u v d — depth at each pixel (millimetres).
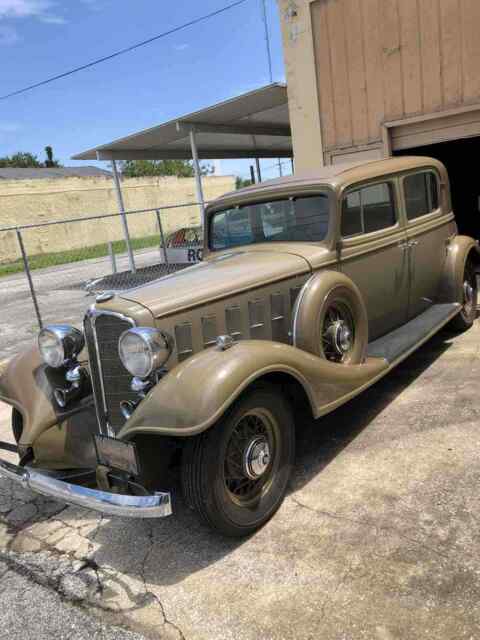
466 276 5602
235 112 11469
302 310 3471
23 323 10305
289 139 16562
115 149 14336
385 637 2172
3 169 40281
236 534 2877
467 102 6820
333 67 7809
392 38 7207
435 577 2439
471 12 6562
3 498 3805
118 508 2574
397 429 3832
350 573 2543
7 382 3613
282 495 3119
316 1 7699
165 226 36188
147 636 2375
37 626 2527
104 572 2857
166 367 2986
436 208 5312
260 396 2926
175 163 60062
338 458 3576
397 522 2848
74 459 3355
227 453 2844
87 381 3506
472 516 2809
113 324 2980
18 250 29078
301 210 4039
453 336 5734
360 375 3531
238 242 4523
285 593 2490
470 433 3617
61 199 30844
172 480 3557
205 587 2615
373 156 7750
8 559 3072
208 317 3180
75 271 20094
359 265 4113
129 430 2734
